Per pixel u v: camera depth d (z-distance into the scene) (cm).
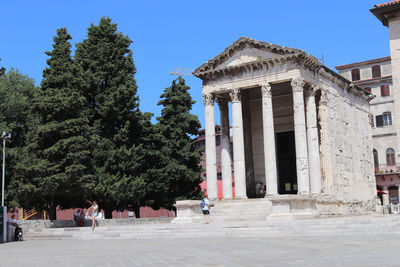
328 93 5053
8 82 5472
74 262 1709
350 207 5059
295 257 1573
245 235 2739
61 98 4500
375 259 1435
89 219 4484
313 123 4619
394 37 5756
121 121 5169
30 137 4678
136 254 1900
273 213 3684
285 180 5266
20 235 3431
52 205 4659
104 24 5366
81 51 5297
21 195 4359
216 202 4600
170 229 3098
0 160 4706
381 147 7700
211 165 4753
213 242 2345
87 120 4638
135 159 5025
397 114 5684
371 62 7981
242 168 4559
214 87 4831
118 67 5262
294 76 4416
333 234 2548
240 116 4662
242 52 4722
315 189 4506
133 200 4947
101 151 4894
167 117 5838
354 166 5494
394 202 7456
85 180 4438
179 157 5644
